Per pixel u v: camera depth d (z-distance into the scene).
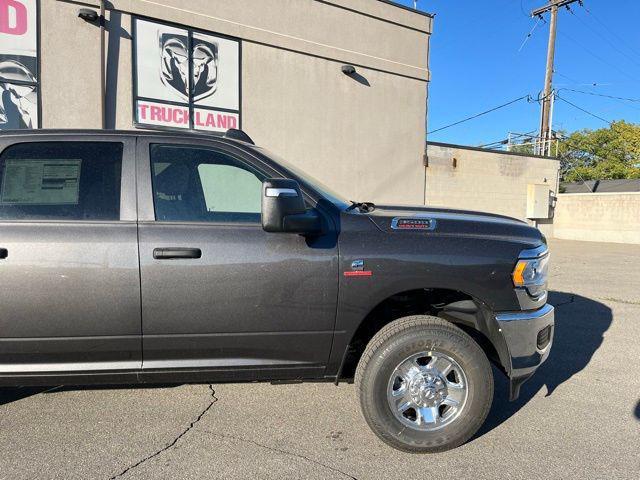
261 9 10.52
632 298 7.59
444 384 2.90
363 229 2.93
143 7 9.09
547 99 22.98
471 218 3.26
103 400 3.55
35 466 2.67
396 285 2.87
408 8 12.95
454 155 16.19
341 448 2.93
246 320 2.82
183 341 2.81
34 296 2.68
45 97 8.36
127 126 9.09
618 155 37.66
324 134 11.71
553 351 4.90
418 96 13.45
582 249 16.47
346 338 2.91
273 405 3.52
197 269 2.76
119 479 2.56
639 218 18.94
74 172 2.85
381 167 12.85
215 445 2.94
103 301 2.72
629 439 3.09
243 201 2.96
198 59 9.80
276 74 10.85
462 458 2.84
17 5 8.06
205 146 2.99
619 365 4.50
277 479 2.59
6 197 2.78
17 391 3.68
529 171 18.56
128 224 2.79
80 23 8.55
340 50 11.73
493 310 2.95
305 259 2.82
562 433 3.16
